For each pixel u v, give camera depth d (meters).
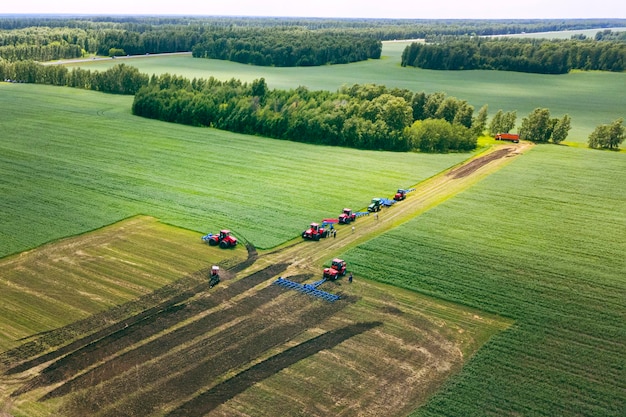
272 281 57.88
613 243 69.19
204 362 44.38
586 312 52.81
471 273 60.38
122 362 44.12
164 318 50.41
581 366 44.62
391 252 65.12
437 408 39.53
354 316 51.69
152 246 65.19
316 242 68.12
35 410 38.72
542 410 39.53
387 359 45.31
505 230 72.81
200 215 75.19
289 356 45.41
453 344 47.56
